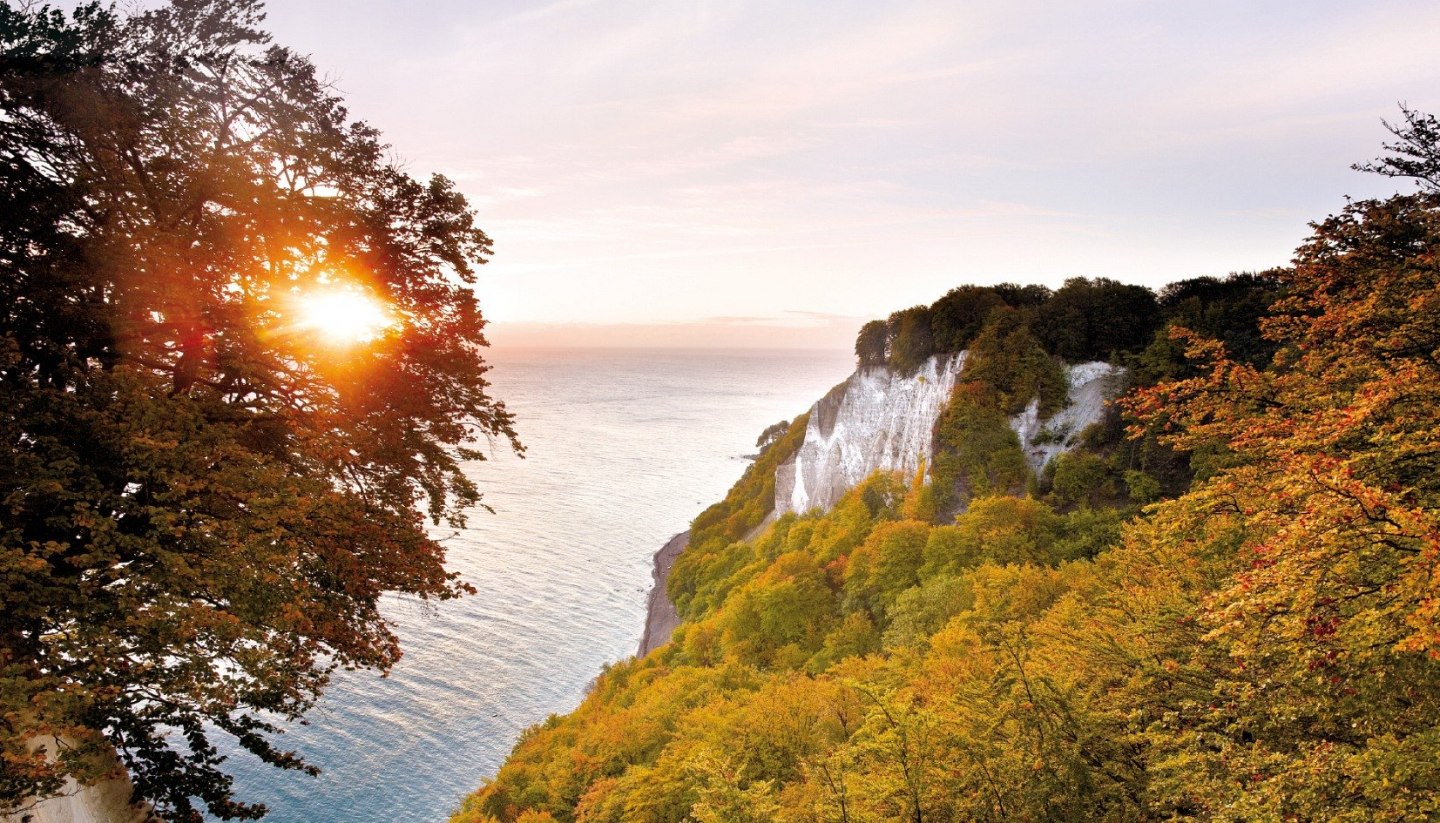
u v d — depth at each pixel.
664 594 105.00
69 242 13.37
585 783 43.59
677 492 179.25
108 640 11.07
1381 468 13.37
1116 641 19.55
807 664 52.56
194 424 12.63
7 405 11.46
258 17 16.66
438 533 131.88
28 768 10.09
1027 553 48.84
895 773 17.39
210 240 14.77
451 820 51.41
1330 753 12.01
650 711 48.75
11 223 13.12
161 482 12.16
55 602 10.97
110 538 11.20
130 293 13.39
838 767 18.78
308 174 17.14
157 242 13.55
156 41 15.54
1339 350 17.39
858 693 33.72
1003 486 62.28
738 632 62.06
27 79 13.34
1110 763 17.11
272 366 15.31
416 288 17.98
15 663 10.95
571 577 113.25
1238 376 19.00
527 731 63.78
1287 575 11.75
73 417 12.27
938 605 45.28
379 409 16.69
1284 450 15.27
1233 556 18.36
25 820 12.25
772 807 18.12
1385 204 16.86
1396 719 11.93
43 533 13.24
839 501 80.69
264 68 16.45
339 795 61.09
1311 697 13.00
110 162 14.02
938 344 81.81
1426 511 11.26
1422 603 9.83
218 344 14.27
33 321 13.26
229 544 12.16
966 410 67.44
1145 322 68.50
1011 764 16.66
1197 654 16.53
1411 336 15.40
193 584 11.69
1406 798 10.41
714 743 34.09
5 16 13.36
